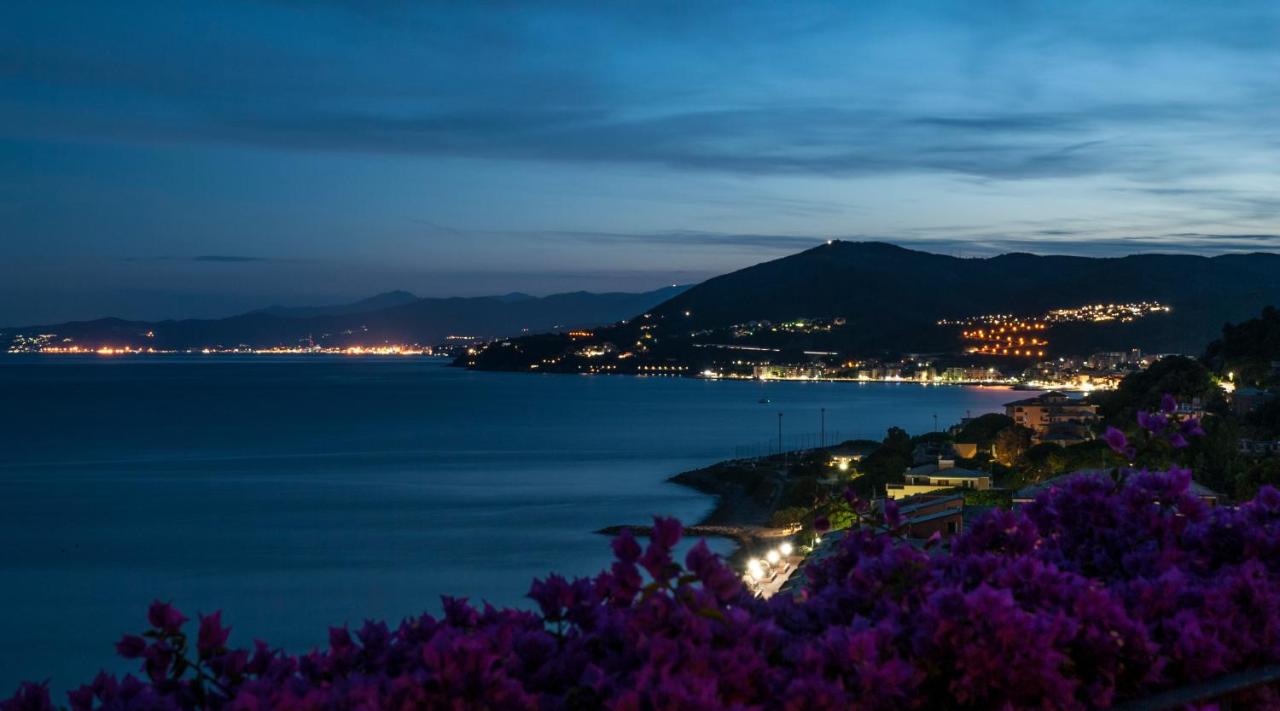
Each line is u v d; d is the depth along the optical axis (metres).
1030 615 4.72
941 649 4.63
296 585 66.38
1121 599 5.55
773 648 4.64
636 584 4.87
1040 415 127.69
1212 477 45.62
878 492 71.69
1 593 64.75
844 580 6.06
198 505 105.50
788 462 123.50
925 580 5.57
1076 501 7.12
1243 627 5.52
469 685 4.02
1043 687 4.57
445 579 67.44
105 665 46.69
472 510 99.31
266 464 143.25
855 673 4.43
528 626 5.07
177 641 4.69
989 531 6.49
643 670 4.06
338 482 122.94
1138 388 106.25
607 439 182.88
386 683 4.29
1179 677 5.24
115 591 65.19
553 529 87.25
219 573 71.06
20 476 130.88
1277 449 60.62
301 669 4.80
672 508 98.62
